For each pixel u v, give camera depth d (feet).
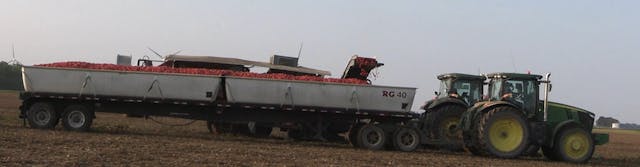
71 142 45.80
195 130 74.95
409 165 42.55
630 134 218.59
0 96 166.81
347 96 57.16
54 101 58.70
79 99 57.77
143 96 57.06
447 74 62.03
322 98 57.11
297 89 56.95
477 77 61.26
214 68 66.74
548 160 57.00
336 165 39.60
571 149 55.21
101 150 41.34
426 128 59.41
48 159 35.29
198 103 57.00
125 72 57.11
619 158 67.36
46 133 52.75
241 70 67.21
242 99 56.85
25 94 57.67
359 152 51.78
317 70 70.18
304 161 41.06
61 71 57.31
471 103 60.80
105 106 58.75
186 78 56.90
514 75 56.59
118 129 66.33
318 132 58.65
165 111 58.65
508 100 56.49
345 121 58.80
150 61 66.64
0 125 61.41
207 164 36.63
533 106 56.59
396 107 57.52
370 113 57.47
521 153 54.54
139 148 43.98
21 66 58.54
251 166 36.76
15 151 38.32
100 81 57.16
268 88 56.85
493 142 54.29
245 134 69.62
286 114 58.59
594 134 57.72
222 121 58.65
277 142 60.49
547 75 56.59
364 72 63.57
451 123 59.62
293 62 71.41
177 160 37.83
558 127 55.16
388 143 57.72
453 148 59.62
